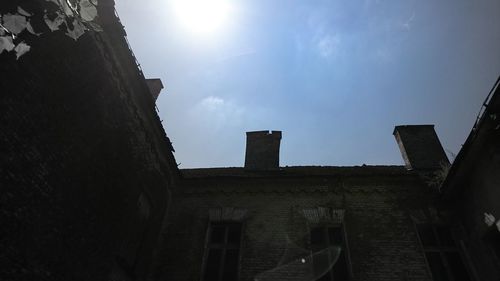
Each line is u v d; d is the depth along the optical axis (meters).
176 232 9.58
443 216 9.01
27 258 4.70
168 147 9.74
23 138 4.74
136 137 8.05
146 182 8.58
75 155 5.84
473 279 7.90
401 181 9.88
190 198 10.38
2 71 4.45
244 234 9.19
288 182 10.27
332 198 9.73
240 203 9.99
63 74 5.66
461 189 8.60
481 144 7.33
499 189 7.00
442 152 10.83
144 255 8.40
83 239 5.97
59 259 5.33
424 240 8.78
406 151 11.02
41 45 5.17
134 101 7.97
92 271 6.20
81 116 6.07
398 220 9.04
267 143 12.19
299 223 9.23
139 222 8.33
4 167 4.40
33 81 4.99
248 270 8.40
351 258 8.36
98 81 6.62
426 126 11.70
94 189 6.35
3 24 3.16
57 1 3.66
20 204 4.62
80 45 6.11
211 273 8.69
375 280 7.91
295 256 8.53
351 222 9.09
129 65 7.59
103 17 6.65
